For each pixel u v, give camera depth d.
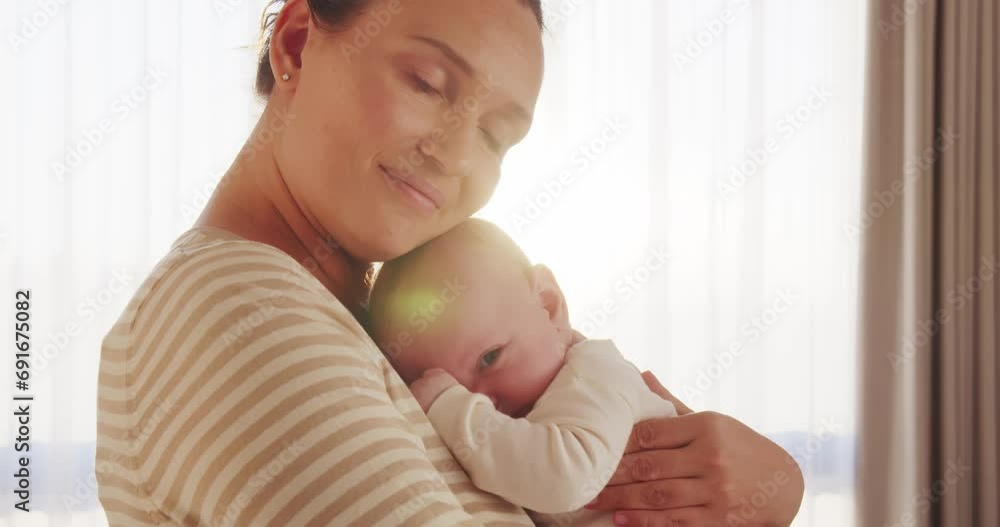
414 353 0.89
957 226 2.72
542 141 2.72
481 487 0.71
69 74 2.44
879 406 2.71
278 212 0.75
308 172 0.72
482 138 0.76
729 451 0.85
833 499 2.82
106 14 2.46
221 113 2.50
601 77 2.76
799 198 2.83
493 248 0.93
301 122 0.72
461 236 0.93
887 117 2.72
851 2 2.82
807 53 2.84
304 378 0.50
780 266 2.83
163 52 2.49
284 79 0.74
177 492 0.54
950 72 2.68
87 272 2.44
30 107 2.42
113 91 2.46
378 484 0.48
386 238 0.73
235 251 0.57
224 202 0.73
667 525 0.82
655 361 2.74
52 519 2.41
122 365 0.60
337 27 0.71
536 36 0.80
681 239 2.79
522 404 0.89
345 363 0.53
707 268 2.79
